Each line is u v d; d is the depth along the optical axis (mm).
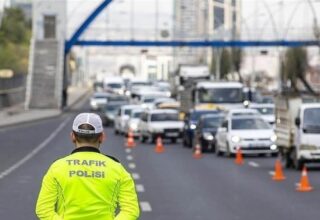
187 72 146125
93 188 12781
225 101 99312
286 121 55875
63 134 103938
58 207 12867
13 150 75062
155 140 89188
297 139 53344
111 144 85875
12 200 36906
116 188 12883
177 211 33406
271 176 49375
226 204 35750
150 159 64250
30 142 87812
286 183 45094
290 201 36719
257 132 66125
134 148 79312
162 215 32188
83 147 13055
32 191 40781
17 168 55344
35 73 183000
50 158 64938
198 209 34062
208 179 47500
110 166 12914
